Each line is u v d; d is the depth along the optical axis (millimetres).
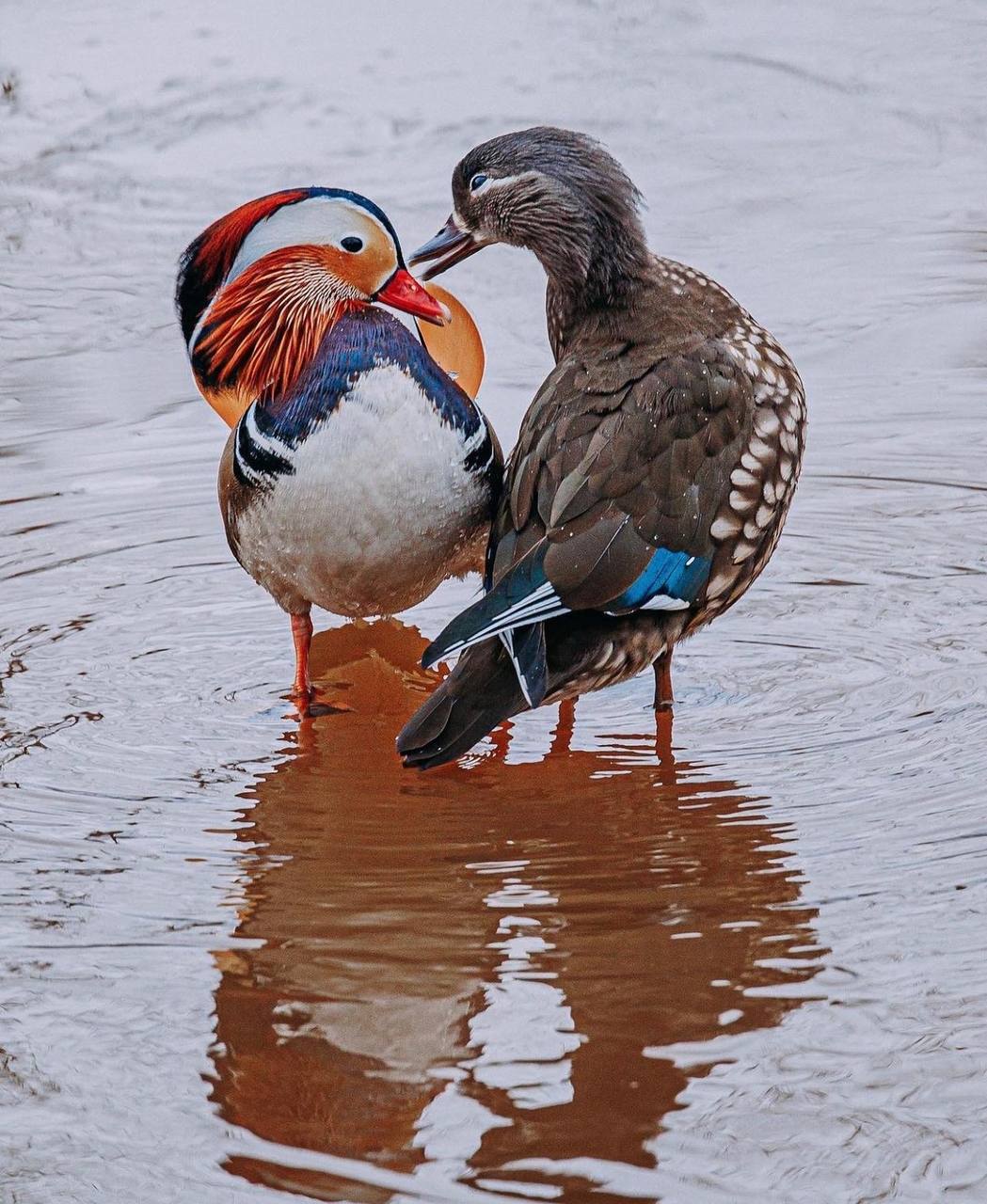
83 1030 7250
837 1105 6637
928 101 22531
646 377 9875
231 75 23125
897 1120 6543
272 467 9977
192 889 8383
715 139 21688
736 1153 6402
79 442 15109
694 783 9445
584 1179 6289
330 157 21203
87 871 8562
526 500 9688
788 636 11398
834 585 12180
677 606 9688
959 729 9852
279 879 8484
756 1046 7023
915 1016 7168
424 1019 7289
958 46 24016
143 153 21578
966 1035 7027
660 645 9844
